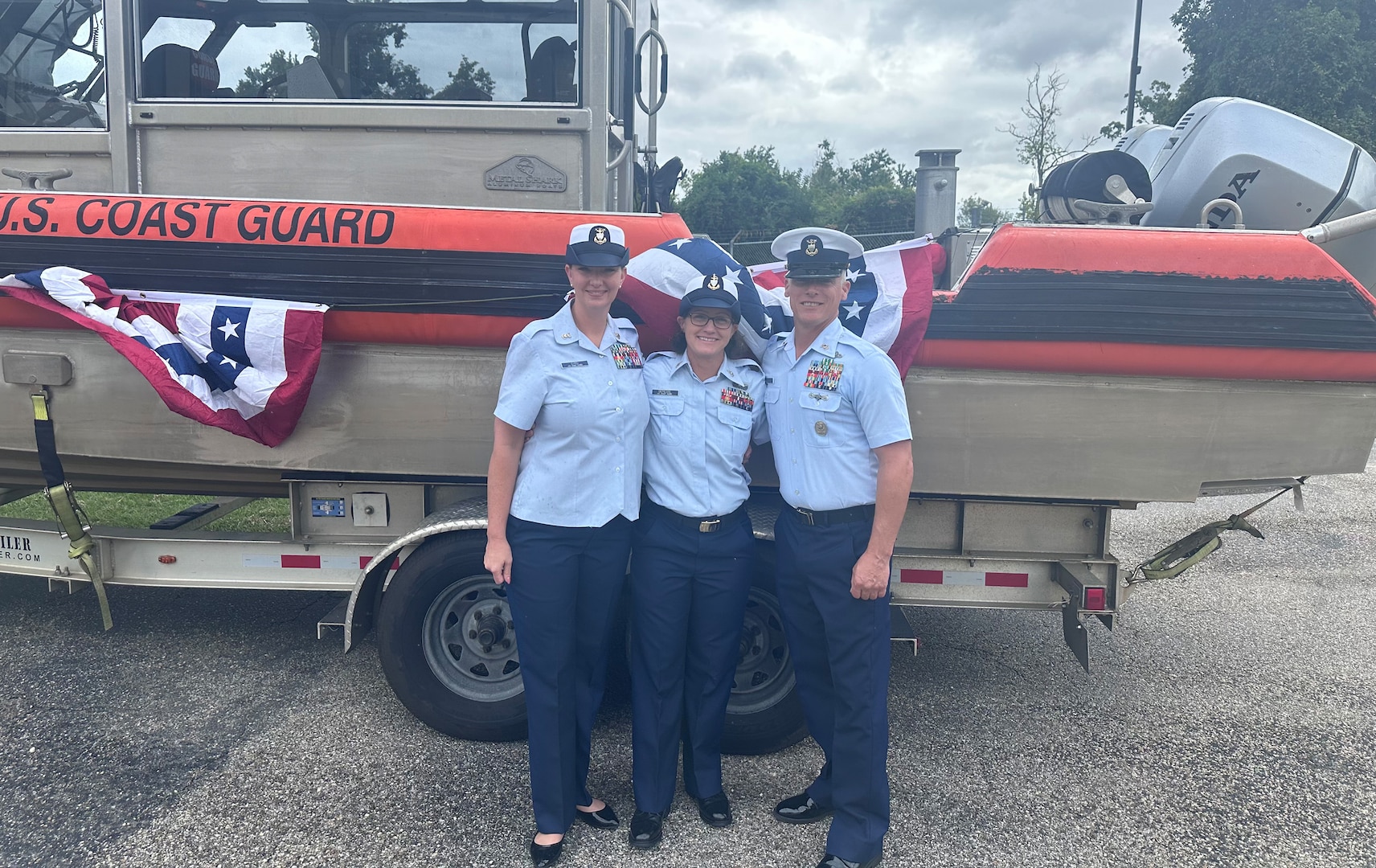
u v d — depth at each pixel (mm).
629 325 2271
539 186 2918
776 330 2568
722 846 2344
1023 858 2309
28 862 2217
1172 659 3646
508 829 2398
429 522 2748
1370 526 5789
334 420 2793
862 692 2201
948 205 4406
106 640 3604
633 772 2379
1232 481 2947
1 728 2869
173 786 2559
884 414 2086
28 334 2807
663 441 2236
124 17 2902
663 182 4379
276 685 3225
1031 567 2957
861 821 2238
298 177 2953
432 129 2900
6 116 3072
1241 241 2572
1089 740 2945
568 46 2877
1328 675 3486
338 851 2289
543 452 2166
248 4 2908
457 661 2855
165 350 2572
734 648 2365
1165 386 2654
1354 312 2555
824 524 2178
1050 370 2643
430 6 2883
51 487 2889
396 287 2639
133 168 2979
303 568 3086
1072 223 3051
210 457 2846
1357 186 3266
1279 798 2596
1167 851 2336
